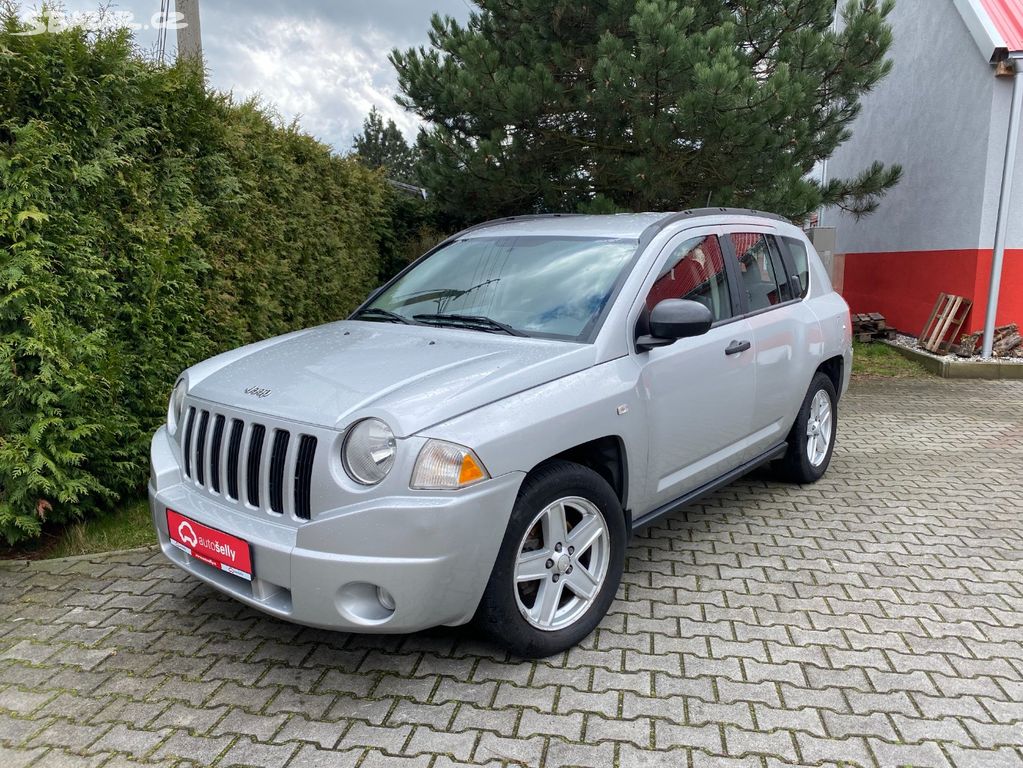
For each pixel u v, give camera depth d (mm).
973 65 10203
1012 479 5594
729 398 4059
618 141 9172
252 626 3412
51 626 3416
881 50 8438
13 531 4148
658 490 3688
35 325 3902
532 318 3580
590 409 3127
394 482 2637
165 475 3291
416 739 2619
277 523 2834
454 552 2664
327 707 2807
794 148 8539
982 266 10195
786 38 8438
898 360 11008
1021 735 2641
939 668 3059
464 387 2867
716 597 3680
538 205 10297
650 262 3689
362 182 8672
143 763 2512
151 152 4969
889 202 12609
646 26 7492
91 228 4320
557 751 2557
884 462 6066
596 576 3281
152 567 4035
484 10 10125
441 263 4363
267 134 6391
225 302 5629
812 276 5281
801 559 4137
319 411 2818
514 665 3080
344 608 2682
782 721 2717
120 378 4539
